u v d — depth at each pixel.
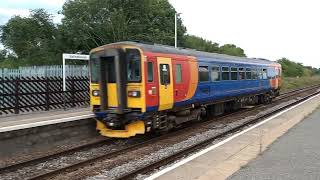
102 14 34.00
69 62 30.58
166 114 15.39
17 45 36.53
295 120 17.84
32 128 13.06
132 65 13.84
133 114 13.86
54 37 35.97
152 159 11.85
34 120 14.32
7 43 36.97
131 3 34.97
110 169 10.77
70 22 33.81
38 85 17.84
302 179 8.32
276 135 13.76
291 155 10.58
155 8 38.06
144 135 16.12
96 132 15.71
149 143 14.29
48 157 12.09
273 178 8.42
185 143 14.14
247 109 25.20
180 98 15.88
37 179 9.71
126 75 13.94
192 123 19.23
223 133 15.47
